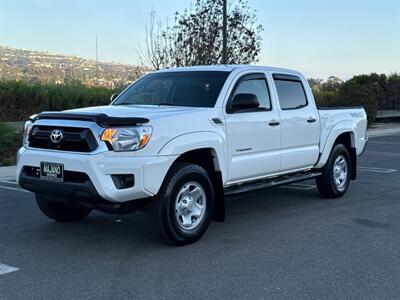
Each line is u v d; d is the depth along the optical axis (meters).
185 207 6.05
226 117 6.53
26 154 5.95
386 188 10.07
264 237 6.50
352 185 10.43
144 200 5.84
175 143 5.79
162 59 21.20
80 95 17.81
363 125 9.72
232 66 7.25
